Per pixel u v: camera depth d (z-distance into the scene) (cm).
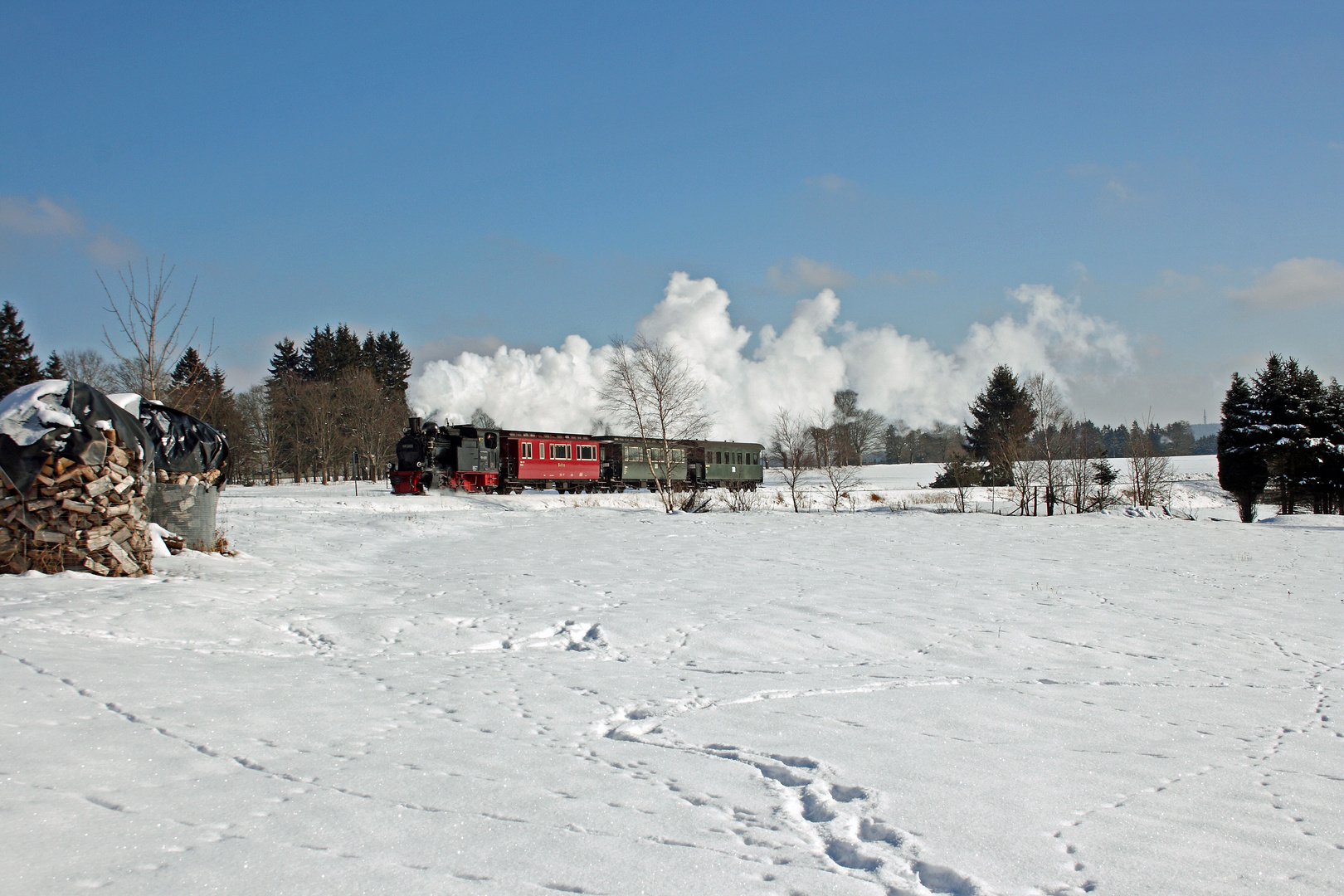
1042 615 1158
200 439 1526
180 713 567
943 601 1250
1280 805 482
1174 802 483
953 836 421
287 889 333
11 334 6550
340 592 1227
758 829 424
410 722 593
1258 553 1975
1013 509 3881
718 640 961
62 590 1009
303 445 7675
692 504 3456
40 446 1106
